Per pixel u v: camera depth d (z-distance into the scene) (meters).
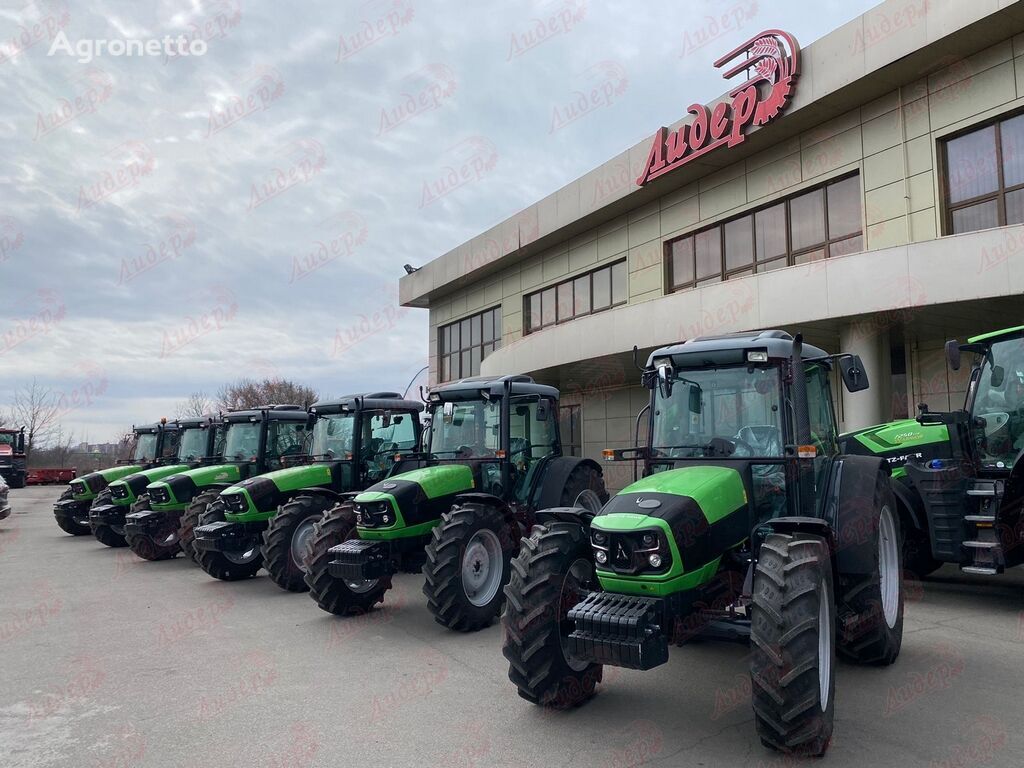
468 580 6.45
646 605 3.87
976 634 5.86
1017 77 9.77
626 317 13.39
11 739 4.21
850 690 4.61
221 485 10.66
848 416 10.52
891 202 11.23
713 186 14.38
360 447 9.45
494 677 5.17
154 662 5.71
